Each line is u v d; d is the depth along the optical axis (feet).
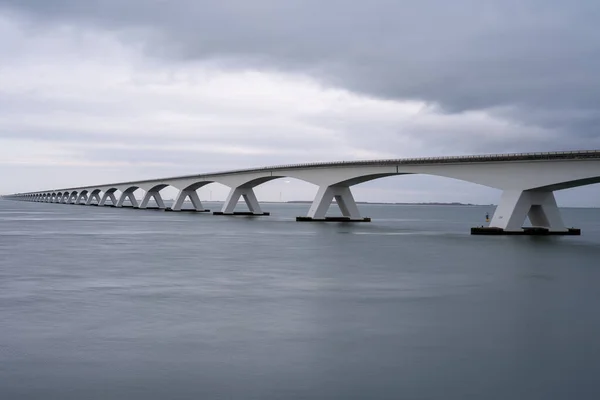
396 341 56.08
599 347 54.44
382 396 41.55
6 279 95.14
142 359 49.11
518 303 76.84
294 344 54.60
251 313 68.59
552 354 52.03
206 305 73.26
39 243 169.68
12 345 53.11
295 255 139.03
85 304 73.15
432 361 49.67
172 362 48.42
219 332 58.85
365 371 46.88
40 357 49.37
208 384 43.27
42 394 40.88
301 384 43.62
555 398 41.52
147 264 117.60
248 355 50.72
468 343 55.57
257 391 42.01
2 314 66.69
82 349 51.93
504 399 41.24
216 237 200.44
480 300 79.15
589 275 105.70
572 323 64.54
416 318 66.74
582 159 188.55
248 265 117.39
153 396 40.73
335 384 43.73
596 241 189.57
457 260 130.41
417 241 189.88
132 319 64.49
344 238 202.18
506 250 156.56
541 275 105.70
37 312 67.87
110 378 44.32
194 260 125.80
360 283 93.91
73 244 166.61
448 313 69.82
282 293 83.25
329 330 60.34
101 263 118.73
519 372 46.93
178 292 83.05
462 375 46.09
